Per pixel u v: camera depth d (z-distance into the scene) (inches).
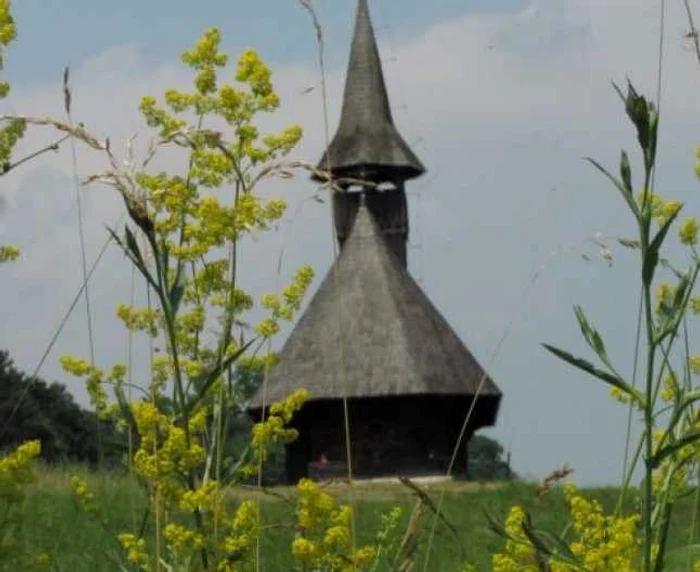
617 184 378.9
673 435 406.3
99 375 481.4
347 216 4803.2
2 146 415.8
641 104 372.2
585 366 385.1
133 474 445.7
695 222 430.3
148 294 472.1
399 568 470.0
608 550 408.2
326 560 413.7
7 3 416.8
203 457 426.6
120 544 476.7
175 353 435.5
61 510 1018.1
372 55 5083.7
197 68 460.4
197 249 450.9
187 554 422.6
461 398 4397.1
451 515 1549.0
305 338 4441.4
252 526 418.9
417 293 4574.3
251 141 457.1
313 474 4318.4
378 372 4343.0
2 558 393.7
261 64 458.6
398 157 4854.8
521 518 423.5
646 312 380.2
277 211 454.6
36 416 3523.6
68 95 424.2
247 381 464.4
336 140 4913.9
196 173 451.5
